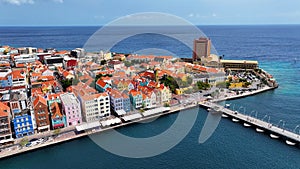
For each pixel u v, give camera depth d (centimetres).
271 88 17300
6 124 8925
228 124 11481
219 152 8369
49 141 9100
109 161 7681
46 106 9775
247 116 11925
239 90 16525
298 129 10856
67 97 10788
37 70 18000
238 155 8375
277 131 10194
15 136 9394
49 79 15950
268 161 8150
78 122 10475
